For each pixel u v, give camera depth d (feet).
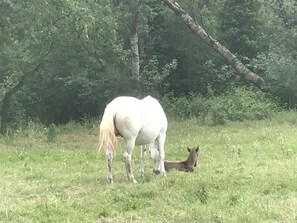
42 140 56.75
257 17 93.09
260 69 83.35
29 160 42.68
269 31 86.43
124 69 78.48
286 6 83.82
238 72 80.89
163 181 30.89
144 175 34.73
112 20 63.57
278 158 39.60
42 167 39.29
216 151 44.55
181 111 76.38
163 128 35.19
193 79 90.89
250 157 40.45
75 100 80.07
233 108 71.46
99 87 76.84
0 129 62.64
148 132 33.37
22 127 66.64
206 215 23.48
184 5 84.84
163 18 89.92
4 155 44.96
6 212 24.84
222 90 89.61
